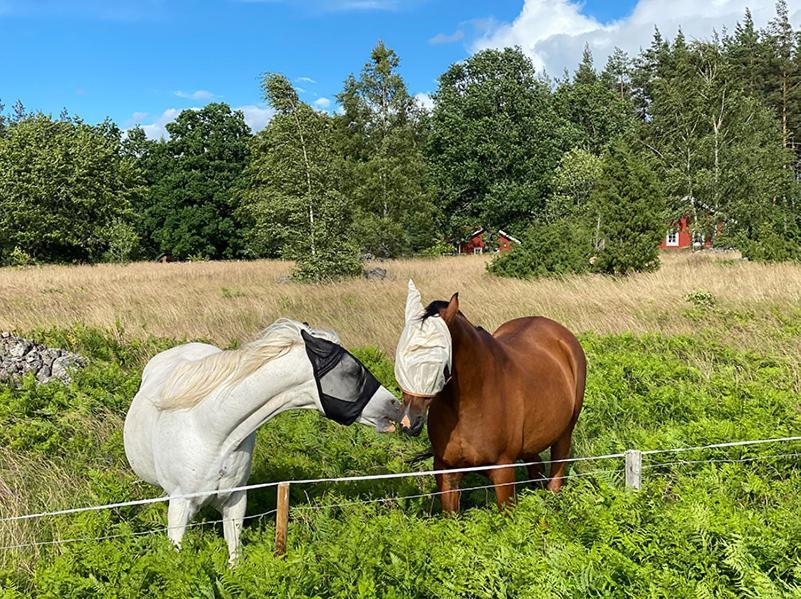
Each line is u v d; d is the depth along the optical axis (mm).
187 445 4191
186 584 3803
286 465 6293
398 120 51000
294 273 26438
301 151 27203
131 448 4738
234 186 61281
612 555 3949
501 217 59625
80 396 8023
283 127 27406
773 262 23828
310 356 4094
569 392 5609
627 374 9344
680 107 44062
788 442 6383
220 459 4223
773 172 41594
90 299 17797
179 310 15125
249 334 12578
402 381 4148
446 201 59781
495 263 24000
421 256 45312
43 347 9961
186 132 62250
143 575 4023
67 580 4012
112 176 49250
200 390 4184
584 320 13250
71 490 5977
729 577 4012
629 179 22500
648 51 73000
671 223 43406
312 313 14344
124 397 8320
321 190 27109
